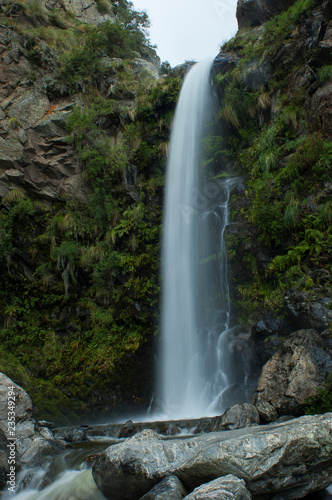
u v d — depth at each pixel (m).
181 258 14.27
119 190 16.17
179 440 5.88
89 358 12.79
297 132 12.90
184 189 15.55
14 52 18.09
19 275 14.24
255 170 13.34
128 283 14.22
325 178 11.16
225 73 15.98
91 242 15.56
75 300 14.28
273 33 15.02
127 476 5.49
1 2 20.05
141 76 19.73
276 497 5.12
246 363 10.54
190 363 12.39
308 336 8.16
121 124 17.61
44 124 16.73
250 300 11.80
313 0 14.35
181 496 4.98
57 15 21.50
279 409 7.49
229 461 4.93
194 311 13.10
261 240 11.87
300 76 13.51
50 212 15.88
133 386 12.38
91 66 18.81
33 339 13.20
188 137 16.36
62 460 6.90
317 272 9.68
